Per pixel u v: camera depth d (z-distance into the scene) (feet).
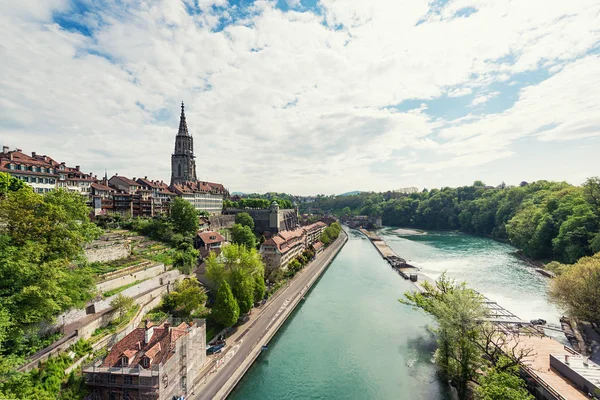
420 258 462.60
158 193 448.65
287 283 312.91
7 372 96.12
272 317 226.58
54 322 124.77
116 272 199.82
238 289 219.82
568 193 451.53
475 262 426.92
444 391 153.69
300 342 204.33
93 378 119.65
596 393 125.59
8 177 215.51
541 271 358.02
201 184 594.24
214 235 347.97
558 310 239.71
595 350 174.91
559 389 134.31
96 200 323.57
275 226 527.40
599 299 179.83
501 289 298.35
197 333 156.35
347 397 151.43
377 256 507.30
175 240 294.05
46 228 134.21
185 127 642.22
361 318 242.78
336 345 200.34
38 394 100.83
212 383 149.18
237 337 194.39
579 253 319.06
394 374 168.86
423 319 240.94
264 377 166.81
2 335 98.84
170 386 125.70
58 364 118.42
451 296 152.56
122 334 155.43
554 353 167.32
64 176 319.47
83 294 144.15
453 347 155.74
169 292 222.07
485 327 150.71
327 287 326.03
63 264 134.21
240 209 563.89
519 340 179.32
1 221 128.88
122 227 293.23
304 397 151.23
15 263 110.32
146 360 119.75
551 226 399.03
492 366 135.03
